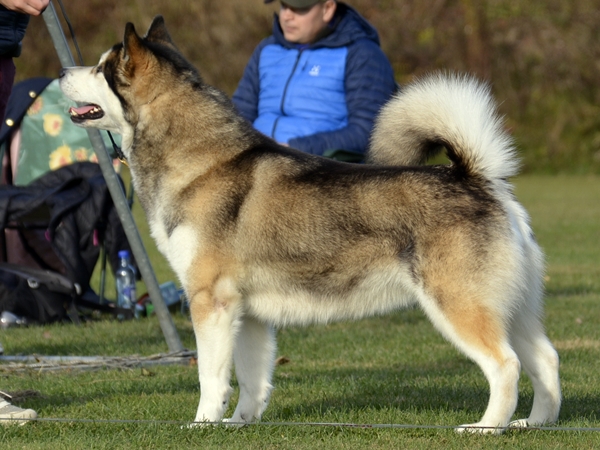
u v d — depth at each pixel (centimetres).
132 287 1370
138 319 1341
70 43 4684
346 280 686
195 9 4797
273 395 827
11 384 859
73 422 702
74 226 1296
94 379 896
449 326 658
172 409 754
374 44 1088
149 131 719
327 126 1067
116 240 1353
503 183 689
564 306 1385
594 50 5053
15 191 1316
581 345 1091
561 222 2791
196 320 683
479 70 5106
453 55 5134
